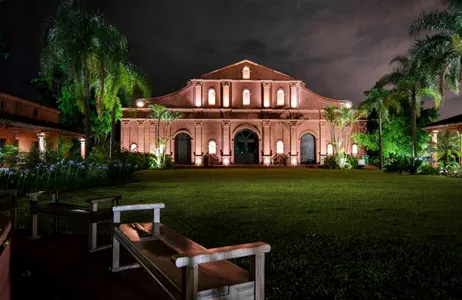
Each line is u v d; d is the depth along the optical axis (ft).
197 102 132.98
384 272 13.44
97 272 13.89
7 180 38.34
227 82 133.08
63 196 37.73
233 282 8.76
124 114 128.57
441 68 67.41
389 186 50.39
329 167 115.55
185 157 131.75
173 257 8.09
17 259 15.40
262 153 132.26
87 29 66.39
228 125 131.23
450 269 13.75
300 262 14.61
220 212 27.37
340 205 31.14
